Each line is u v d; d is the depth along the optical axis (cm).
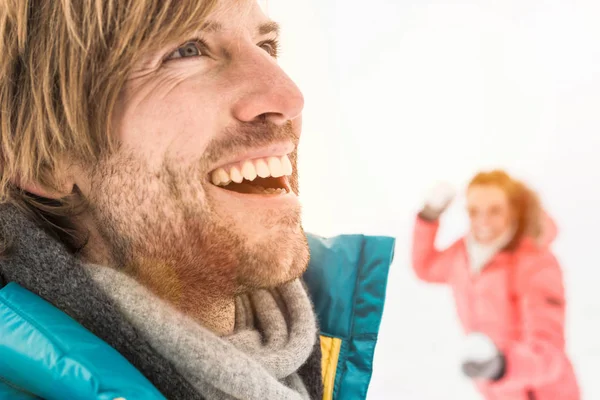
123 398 56
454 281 233
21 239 63
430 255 240
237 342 77
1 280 65
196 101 69
